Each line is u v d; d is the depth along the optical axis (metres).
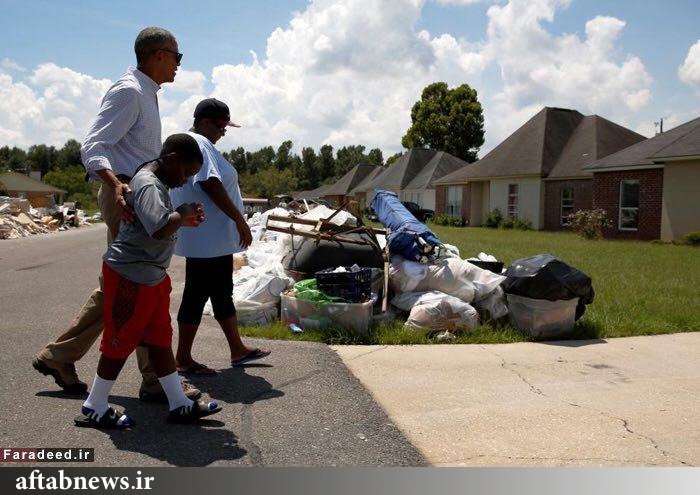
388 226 7.25
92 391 3.07
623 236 20.78
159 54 3.49
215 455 2.87
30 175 83.38
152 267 2.99
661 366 4.72
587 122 27.80
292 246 6.60
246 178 80.19
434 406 3.69
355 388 3.94
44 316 5.86
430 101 62.03
